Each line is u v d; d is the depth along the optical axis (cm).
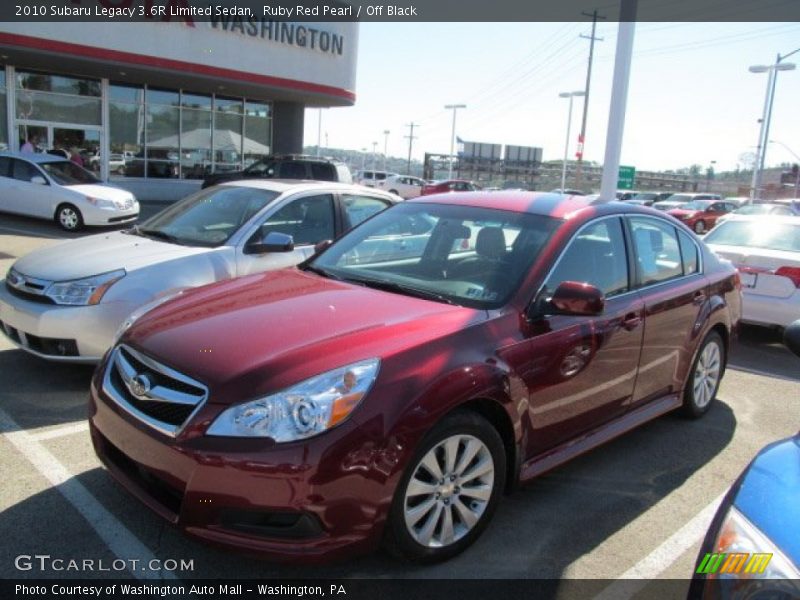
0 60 1819
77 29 1725
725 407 546
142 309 374
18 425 419
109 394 307
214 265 531
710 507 370
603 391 383
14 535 302
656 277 442
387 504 266
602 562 312
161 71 1927
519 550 316
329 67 2347
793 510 192
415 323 308
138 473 292
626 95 1202
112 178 2152
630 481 398
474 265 371
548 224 385
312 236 612
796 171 4450
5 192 1409
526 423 325
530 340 329
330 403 259
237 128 2453
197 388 271
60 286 482
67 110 2025
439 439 284
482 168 6506
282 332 296
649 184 7825
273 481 250
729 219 877
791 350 269
